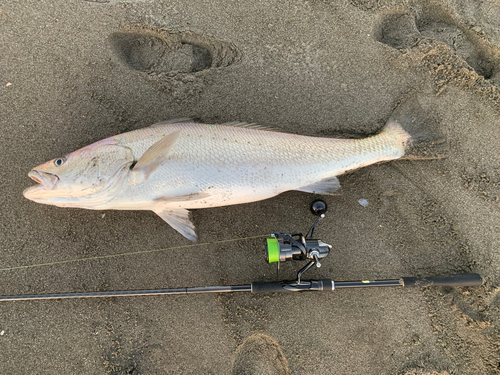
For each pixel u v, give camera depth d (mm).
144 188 771
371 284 792
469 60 905
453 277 797
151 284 849
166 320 838
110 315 841
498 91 861
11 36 884
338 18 903
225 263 854
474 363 808
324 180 820
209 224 865
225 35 902
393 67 892
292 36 903
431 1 911
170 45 910
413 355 822
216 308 840
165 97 890
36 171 771
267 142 797
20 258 853
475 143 860
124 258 857
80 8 895
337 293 840
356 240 862
